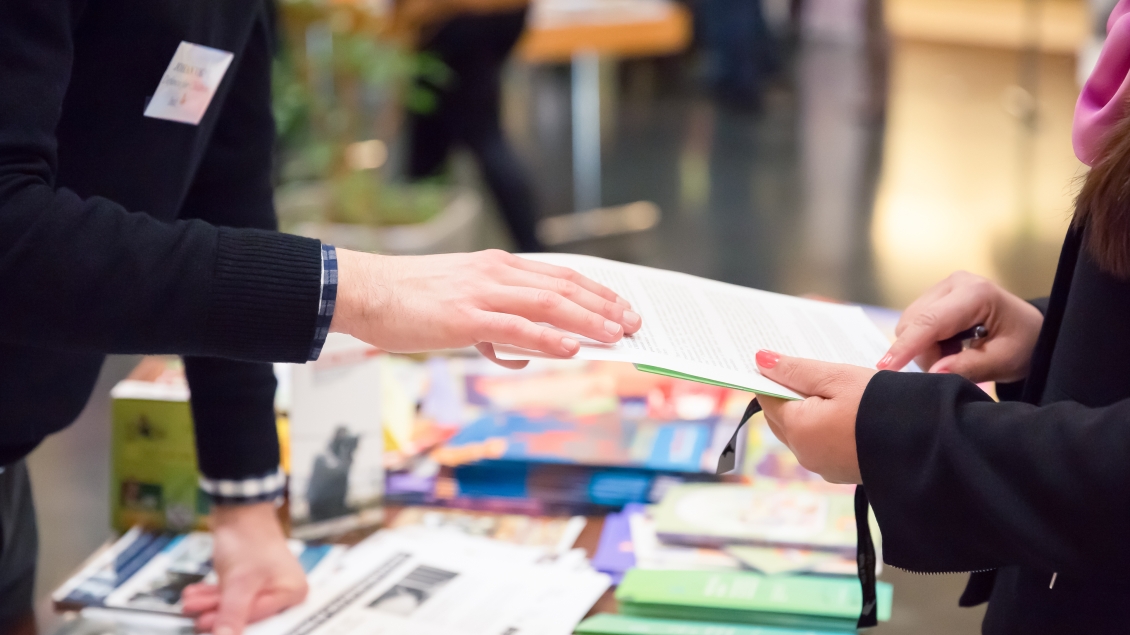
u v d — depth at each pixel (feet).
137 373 4.12
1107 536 2.02
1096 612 2.36
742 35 20.08
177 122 2.94
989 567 2.28
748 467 3.92
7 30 2.28
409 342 2.52
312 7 9.09
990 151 17.35
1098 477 2.01
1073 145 2.43
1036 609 2.46
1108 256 2.19
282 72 9.58
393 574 3.32
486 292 2.50
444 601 3.16
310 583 3.29
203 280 2.36
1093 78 2.41
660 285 3.05
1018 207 14.65
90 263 2.28
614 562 3.34
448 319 2.46
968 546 2.24
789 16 26.37
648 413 4.26
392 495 3.82
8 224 2.22
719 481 3.81
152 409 3.61
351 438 3.59
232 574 3.19
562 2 12.55
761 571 3.24
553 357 2.45
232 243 2.41
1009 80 22.03
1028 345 2.98
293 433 3.50
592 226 14.16
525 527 3.62
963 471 2.16
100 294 2.29
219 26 2.94
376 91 11.71
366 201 10.53
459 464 3.88
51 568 3.76
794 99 20.94
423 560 3.40
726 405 4.33
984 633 2.70
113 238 2.31
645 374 4.58
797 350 2.79
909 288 12.10
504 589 3.22
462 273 2.56
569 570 3.33
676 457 3.86
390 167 13.23
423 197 11.14
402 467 3.93
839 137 18.40
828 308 3.29
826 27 26.73
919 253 13.14
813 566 3.26
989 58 24.11
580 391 4.42
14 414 2.98
